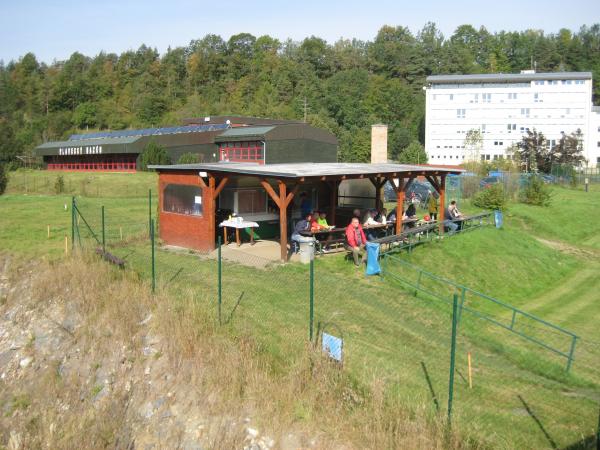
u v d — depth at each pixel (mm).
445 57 129875
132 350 12633
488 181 39531
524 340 13984
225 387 10328
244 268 17375
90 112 111812
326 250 19719
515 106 80500
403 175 21609
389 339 12359
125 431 10508
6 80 130375
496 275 20594
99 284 15984
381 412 8875
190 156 49688
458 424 8742
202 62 126812
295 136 51406
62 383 12672
